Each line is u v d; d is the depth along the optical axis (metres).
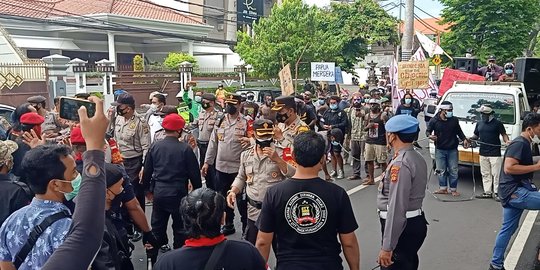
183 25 30.45
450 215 8.00
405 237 4.03
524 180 5.26
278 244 3.33
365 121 10.49
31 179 2.54
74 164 2.61
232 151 6.77
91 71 20.52
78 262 1.92
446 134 9.17
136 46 31.05
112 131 6.97
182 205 2.55
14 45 20.28
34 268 2.45
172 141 5.61
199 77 27.17
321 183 3.29
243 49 29.16
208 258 2.50
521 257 6.12
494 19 22.55
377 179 10.62
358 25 33.72
